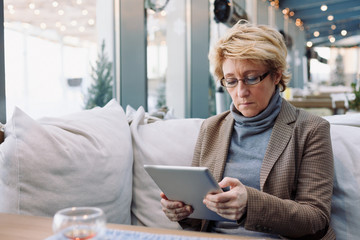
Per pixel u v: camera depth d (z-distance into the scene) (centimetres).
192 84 332
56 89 317
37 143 110
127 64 291
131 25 289
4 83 205
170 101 336
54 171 111
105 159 124
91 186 119
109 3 296
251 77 109
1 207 107
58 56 315
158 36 322
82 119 133
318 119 111
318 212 96
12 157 107
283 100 119
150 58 317
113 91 301
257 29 111
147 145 141
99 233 54
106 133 132
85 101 314
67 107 318
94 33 308
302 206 95
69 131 125
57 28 313
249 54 104
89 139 125
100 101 310
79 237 52
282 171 105
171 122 150
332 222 114
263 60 106
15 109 113
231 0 382
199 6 324
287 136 109
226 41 112
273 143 109
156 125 150
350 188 113
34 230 74
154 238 69
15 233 72
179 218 102
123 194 130
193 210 100
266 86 110
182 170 82
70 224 52
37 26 307
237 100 114
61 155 113
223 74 120
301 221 92
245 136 117
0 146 111
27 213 106
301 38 866
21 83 299
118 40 294
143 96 294
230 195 86
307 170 104
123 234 71
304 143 106
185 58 334
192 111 336
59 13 311
